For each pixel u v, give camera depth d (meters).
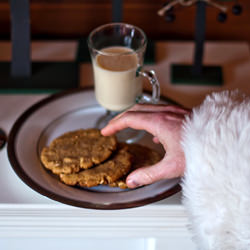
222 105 0.65
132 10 0.96
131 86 0.77
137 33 0.78
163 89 0.85
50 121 0.77
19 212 0.69
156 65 0.89
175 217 0.69
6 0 0.94
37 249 0.77
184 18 0.97
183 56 0.91
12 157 0.70
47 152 0.71
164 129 0.67
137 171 0.66
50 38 0.99
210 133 0.62
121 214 0.68
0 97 0.82
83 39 0.94
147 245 0.76
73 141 0.73
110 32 0.80
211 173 0.61
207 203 0.61
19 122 0.75
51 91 0.83
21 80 0.85
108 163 0.70
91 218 0.69
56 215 0.69
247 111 0.63
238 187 0.60
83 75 0.87
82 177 0.68
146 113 0.69
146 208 0.68
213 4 0.82
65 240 0.76
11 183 0.70
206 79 0.86
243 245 0.61
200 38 0.84
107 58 0.75
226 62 0.90
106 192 0.67
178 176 0.67
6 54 0.91
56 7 0.95
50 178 0.69
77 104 0.80
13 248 0.77
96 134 0.74
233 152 0.61
